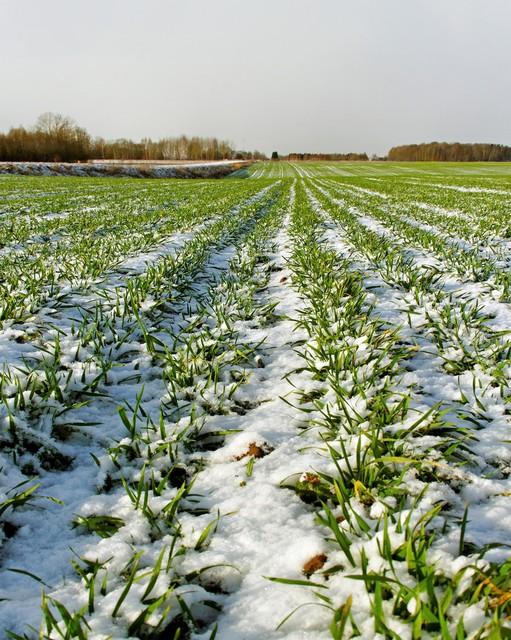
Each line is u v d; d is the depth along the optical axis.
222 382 2.87
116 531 1.70
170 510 1.75
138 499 1.79
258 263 6.61
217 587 1.47
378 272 5.70
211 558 1.54
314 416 2.50
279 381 2.95
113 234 8.81
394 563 1.40
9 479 1.93
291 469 2.01
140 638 1.28
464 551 1.46
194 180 44.34
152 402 2.64
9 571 1.53
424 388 2.73
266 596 1.39
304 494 1.87
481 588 1.28
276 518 1.74
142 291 4.37
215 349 3.22
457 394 2.66
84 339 3.21
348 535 1.58
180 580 1.45
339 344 3.25
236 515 1.76
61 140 73.44
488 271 5.42
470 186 28.00
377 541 1.45
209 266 6.37
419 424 2.21
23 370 2.62
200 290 5.16
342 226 10.60
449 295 4.54
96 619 1.31
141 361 3.11
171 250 7.30
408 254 7.13
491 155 123.69
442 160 125.94
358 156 150.25
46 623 1.24
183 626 1.31
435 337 3.50
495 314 4.06
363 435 2.13
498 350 3.05
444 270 5.80
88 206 14.62
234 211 13.95
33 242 7.93
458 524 1.60
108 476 2.03
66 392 2.53
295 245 7.48
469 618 1.20
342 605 1.32
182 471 2.08
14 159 67.38
